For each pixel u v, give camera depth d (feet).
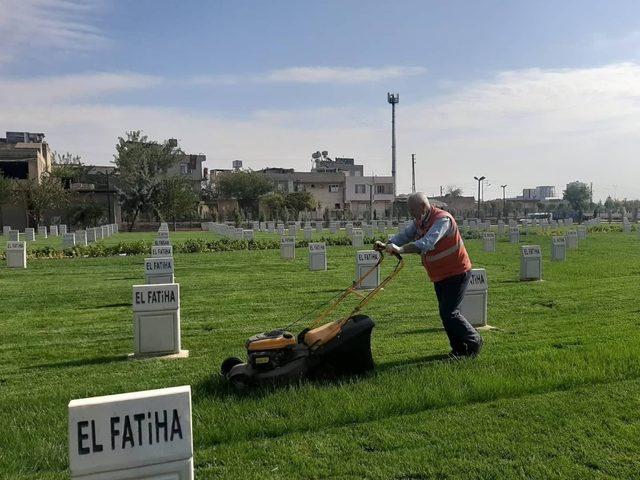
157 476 8.95
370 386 18.80
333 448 14.70
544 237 123.85
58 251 87.20
